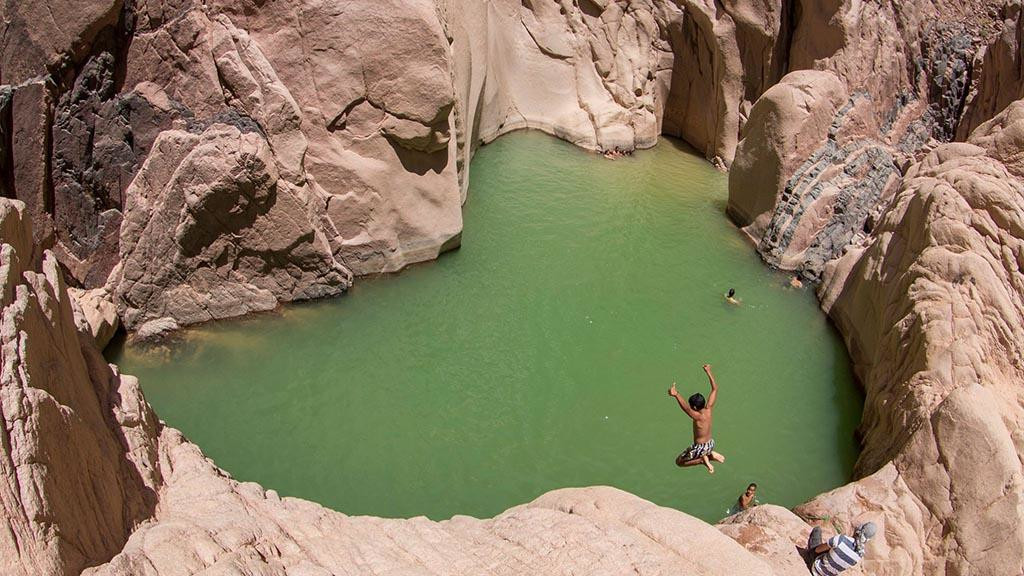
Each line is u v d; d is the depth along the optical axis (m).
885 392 11.40
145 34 12.70
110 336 12.56
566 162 20.59
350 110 13.91
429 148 14.62
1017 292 10.87
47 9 11.84
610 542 7.73
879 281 13.04
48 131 12.22
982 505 8.91
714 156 21.09
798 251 16.17
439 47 13.73
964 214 11.55
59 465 6.36
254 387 12.27
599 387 12.76
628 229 17.50
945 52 18.41
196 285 13.16
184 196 12.54
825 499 9.83
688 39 21.23
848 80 17.83
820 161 16.80
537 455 11.42
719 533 7.89
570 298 14.88
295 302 14.01
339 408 12.02
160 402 11.82
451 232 15.47
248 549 7.00
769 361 13.66
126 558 6.20
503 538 8.30
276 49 13.35
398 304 14.32
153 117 12.96
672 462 11.47
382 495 10.62
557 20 21.72
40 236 12.31
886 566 9.01
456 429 11.77
